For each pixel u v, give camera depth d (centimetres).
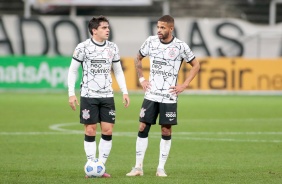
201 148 4459
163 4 11188
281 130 5578
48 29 9856
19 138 4916
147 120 3216
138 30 10025
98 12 11306
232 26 9975
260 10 11388
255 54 10031
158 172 3222
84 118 3150
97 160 3117
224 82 9431
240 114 6962
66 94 9169
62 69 9256
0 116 6506
